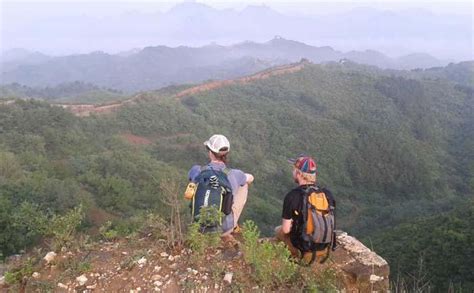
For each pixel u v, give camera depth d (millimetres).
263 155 69438
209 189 4031
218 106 87562
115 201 29578
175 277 3582
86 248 4074
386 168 71812
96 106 72375
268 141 76938
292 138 77062
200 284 3445
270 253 3539
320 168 71062
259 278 3527
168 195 4367
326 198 3793
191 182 4227
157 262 3777
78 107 70688
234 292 3361
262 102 93812
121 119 67750
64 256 3898
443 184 70562
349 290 3869
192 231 3836
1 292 3383
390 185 70125
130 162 41312
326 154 74500
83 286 3475
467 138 96938
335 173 70625
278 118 83812
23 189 23312
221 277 3572
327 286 3539
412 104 105125
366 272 4035
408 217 49438
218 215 3918
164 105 75250
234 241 4184
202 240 3822
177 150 62594
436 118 106875
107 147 53750
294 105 97250
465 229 24047
